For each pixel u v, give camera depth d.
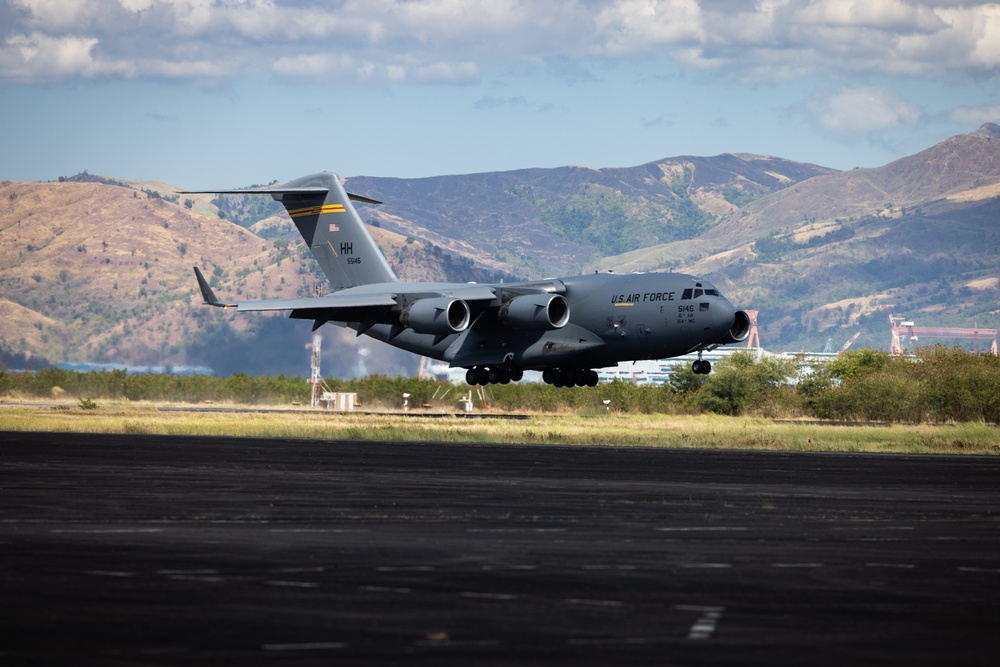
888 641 21.67
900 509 45.25
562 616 23.41
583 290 108.88
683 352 104.56
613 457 74.75
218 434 94.88
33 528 35.25
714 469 66.00
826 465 71.75
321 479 54.00
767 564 30.38
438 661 19.83
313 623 22.44
